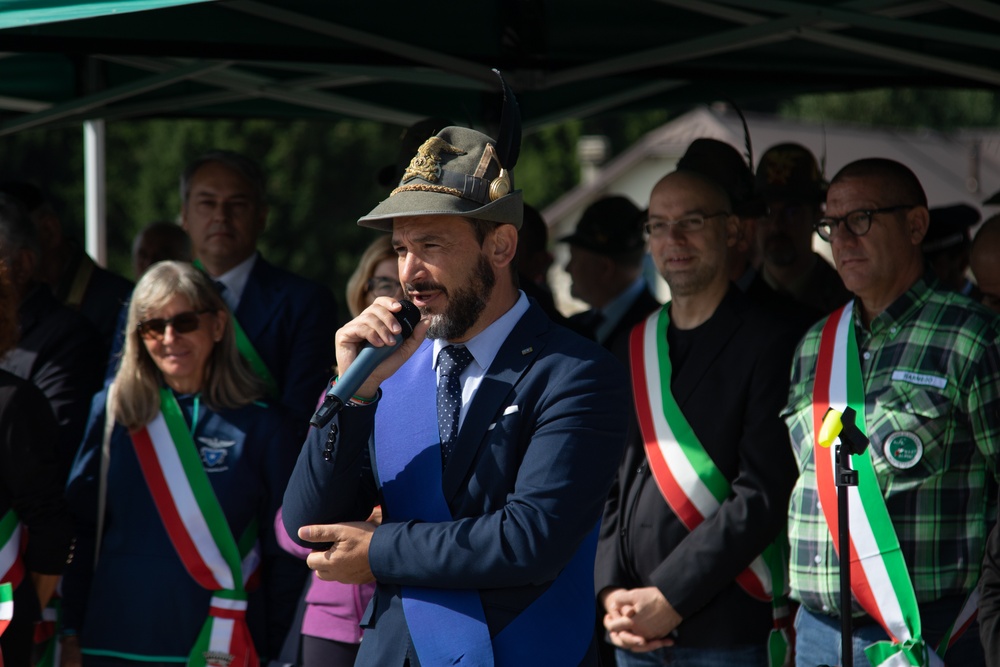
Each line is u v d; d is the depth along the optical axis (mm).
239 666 6629
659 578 6602
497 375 4746
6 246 7738
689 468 6703
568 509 4531
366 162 51000
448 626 4582
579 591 4766
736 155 8055
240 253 8156
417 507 4719
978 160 44531
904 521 5746
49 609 6895
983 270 7398
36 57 10867
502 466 4656
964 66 9492
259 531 6883
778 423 6574
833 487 5941
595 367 4727
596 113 12328
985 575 5406
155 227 12344
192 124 51062
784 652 6344
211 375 6984
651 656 6699
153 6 5438
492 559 4477
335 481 4625
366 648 4793
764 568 6586
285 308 7980
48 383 7805
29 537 6461
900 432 5773
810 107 71688
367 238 50656
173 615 6695
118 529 6859
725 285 7016
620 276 10812
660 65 9828
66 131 52406
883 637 5840
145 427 6844
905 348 5938
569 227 50969
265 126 50750
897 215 6078
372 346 4504
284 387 7848
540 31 8922
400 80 9984
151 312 6805
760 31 8617
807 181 9297
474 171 4676
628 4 8812
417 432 4785
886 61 10359
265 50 8266
